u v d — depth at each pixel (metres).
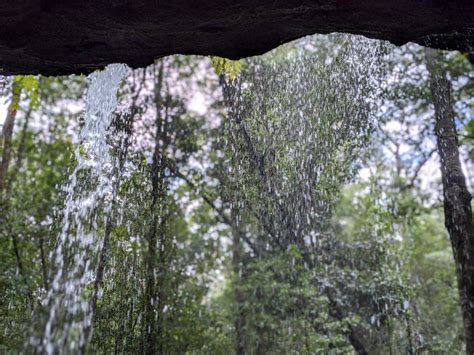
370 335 9.06
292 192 5.61
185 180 9.10
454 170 6.82
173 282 8.27
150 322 6.07
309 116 5.64
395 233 9.57
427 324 9.81
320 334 8.41
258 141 5.60
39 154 9.56
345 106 5.75
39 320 3.65
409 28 3.51
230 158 5.99
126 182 5.32
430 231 12.26
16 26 3.07
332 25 3.44
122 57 3.62
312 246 8.77
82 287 4.06
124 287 4.94
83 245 4.29
